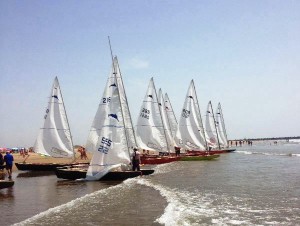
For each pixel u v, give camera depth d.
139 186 26.19
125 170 31.48
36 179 31.61
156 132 50.72
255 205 19.06
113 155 29.86
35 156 74.44
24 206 18.44
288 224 14.88
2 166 29.45
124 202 19.66
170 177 33.03
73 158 41.81
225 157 70.06
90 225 14.43
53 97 41.97
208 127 81.88
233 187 26.23
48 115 41.84
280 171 39.09
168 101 65.00
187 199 20.95
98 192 23.20
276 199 20.89
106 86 34.22
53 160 56.84
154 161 49.34
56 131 41.59
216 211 17.48
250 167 45.12
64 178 30.86
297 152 93.12
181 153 60.03
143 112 50.91
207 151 60.94
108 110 30.31
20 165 40.19
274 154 82.06
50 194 22.52
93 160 29.86
